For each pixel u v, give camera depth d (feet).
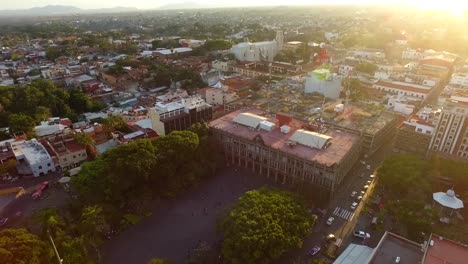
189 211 446.60
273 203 368.89
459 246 291.38
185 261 365.20
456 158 501.15
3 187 485.15
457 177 448.65
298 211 367.45
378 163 557.33
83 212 383.45
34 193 467.52
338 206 448.65
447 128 509.35
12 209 438.40
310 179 469.57
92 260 356.18
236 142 542.98
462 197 443.32
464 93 652.07
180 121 625.82
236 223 336.70
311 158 458.50
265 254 318.65
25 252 301.84
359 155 556.10
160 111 601.62
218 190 492.54
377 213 430.20
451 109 512.22
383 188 480.23
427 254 279.90
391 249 307.58
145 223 424.46
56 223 360.89
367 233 391.65
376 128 586.45
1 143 568.00
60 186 492.13
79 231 369.91
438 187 456.04
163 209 450.71
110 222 405.80
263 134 538.06
